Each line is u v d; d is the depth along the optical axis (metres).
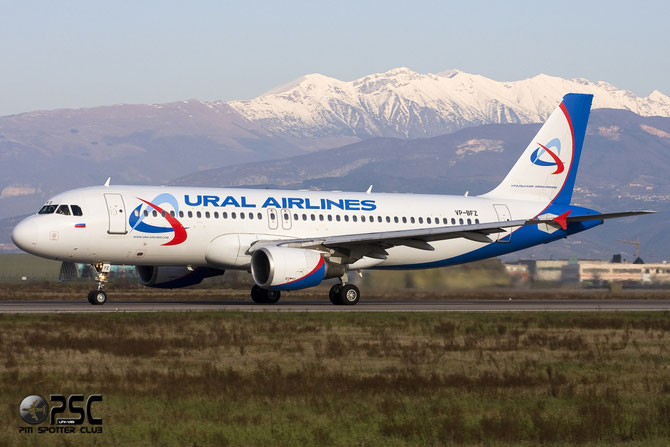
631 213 142.12
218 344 85.75
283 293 189.50
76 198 130.75
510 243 163.38
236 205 139.62
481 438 49.38
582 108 169.38
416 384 63.84
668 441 49.16
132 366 71.88
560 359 79.81
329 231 146.38
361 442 48.34
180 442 47.84
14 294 191.38
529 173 167.25
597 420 52.53
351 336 94.25
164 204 134.38
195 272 149.62
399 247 153.62
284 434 49.62
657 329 107.50
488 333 99.62
